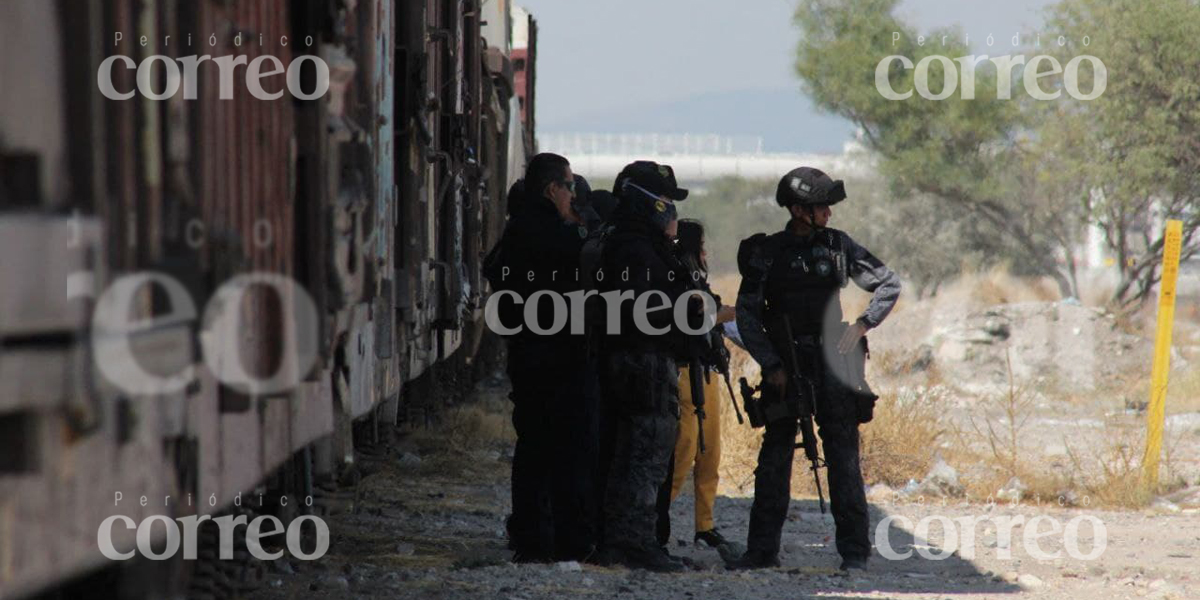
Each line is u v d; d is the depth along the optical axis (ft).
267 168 48.49
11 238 25.40
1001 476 143.74
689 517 123.13
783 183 90.63
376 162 74.69
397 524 102.99
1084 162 392.27
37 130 26.89
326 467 67.51
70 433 28.35
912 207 487.20
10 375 25.16
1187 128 380.78
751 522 91.56
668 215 85.25
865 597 74.18
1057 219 424.46
